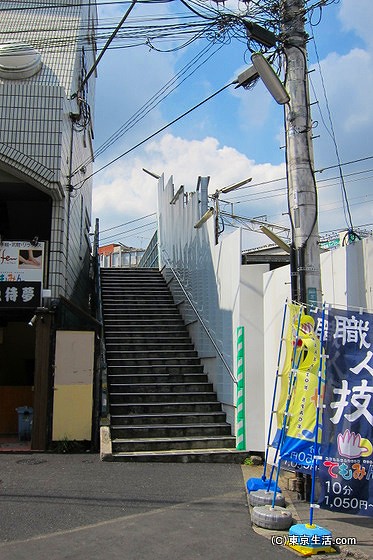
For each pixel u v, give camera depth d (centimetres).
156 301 1539
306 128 680
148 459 848
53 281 1045
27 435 1008
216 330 1077
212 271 1119
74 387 949
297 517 580
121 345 1251
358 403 546
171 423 981
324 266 719
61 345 959
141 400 1048
